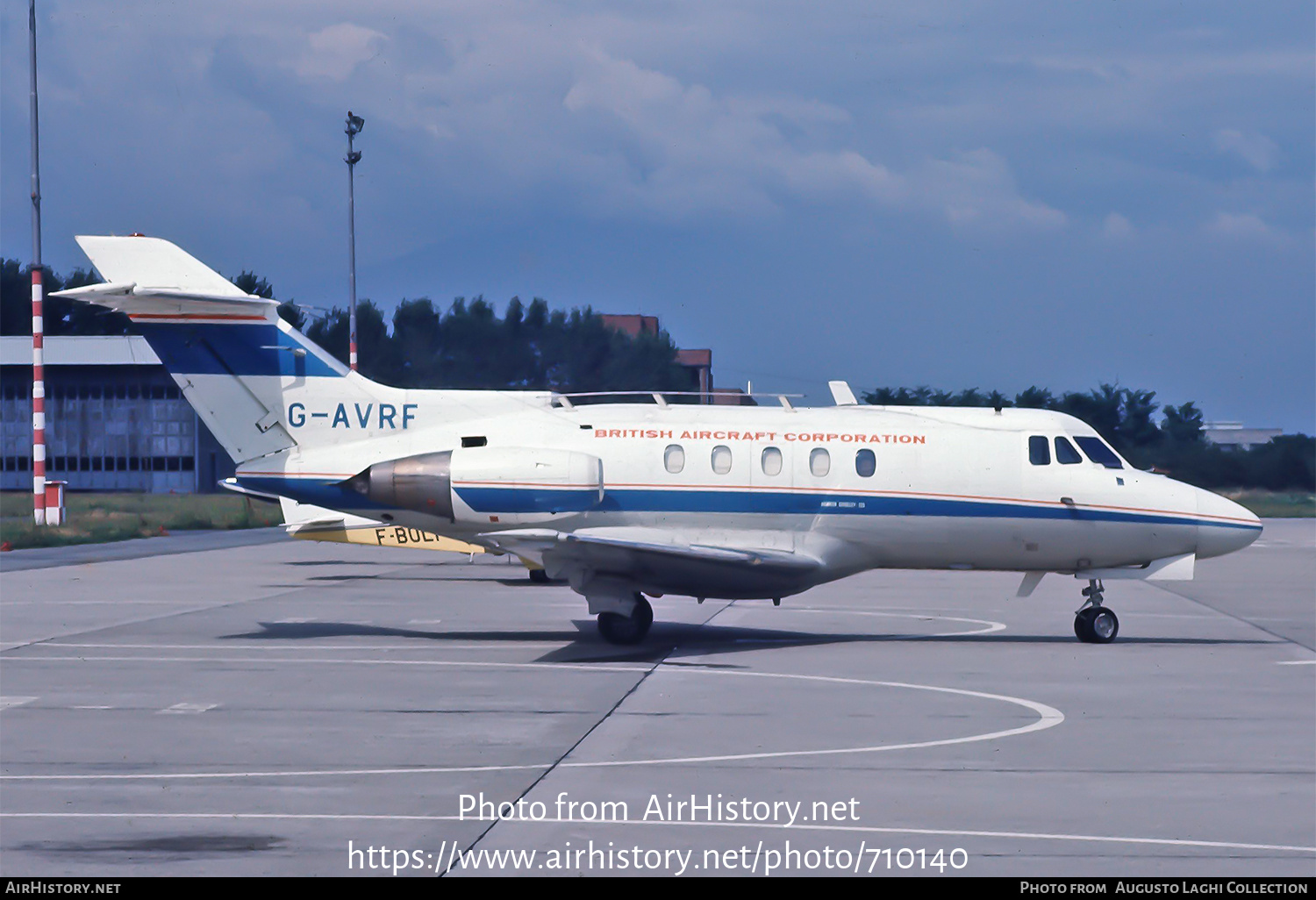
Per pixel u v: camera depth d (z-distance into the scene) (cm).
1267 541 13725
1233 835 2683
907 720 3884
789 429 5800
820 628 6231
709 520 5734
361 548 11975
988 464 5744
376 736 3647
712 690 4406
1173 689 4450
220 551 11638
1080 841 2638
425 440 5925
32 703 4172
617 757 3384
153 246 5906
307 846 2595
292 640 5703
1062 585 8738
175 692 4366
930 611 7050
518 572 9481
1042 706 4125
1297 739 3634
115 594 7712
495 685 4512
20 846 2598
